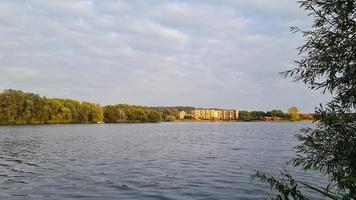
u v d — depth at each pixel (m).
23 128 119.81
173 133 106.25
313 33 7.42
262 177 7.59
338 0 7.03
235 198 20.70
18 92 134.88
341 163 7.17
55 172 31.11
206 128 148.38
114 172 30.94
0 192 22.66
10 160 40.50
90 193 22.31
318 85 7.48
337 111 7.31
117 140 75.56
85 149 54.84
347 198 5.67
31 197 21.25
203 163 36.97
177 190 23.16
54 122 143.38
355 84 7.04
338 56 7.10
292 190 6.89
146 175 29.23
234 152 48.44
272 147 56.06
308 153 7.62
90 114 157.25
